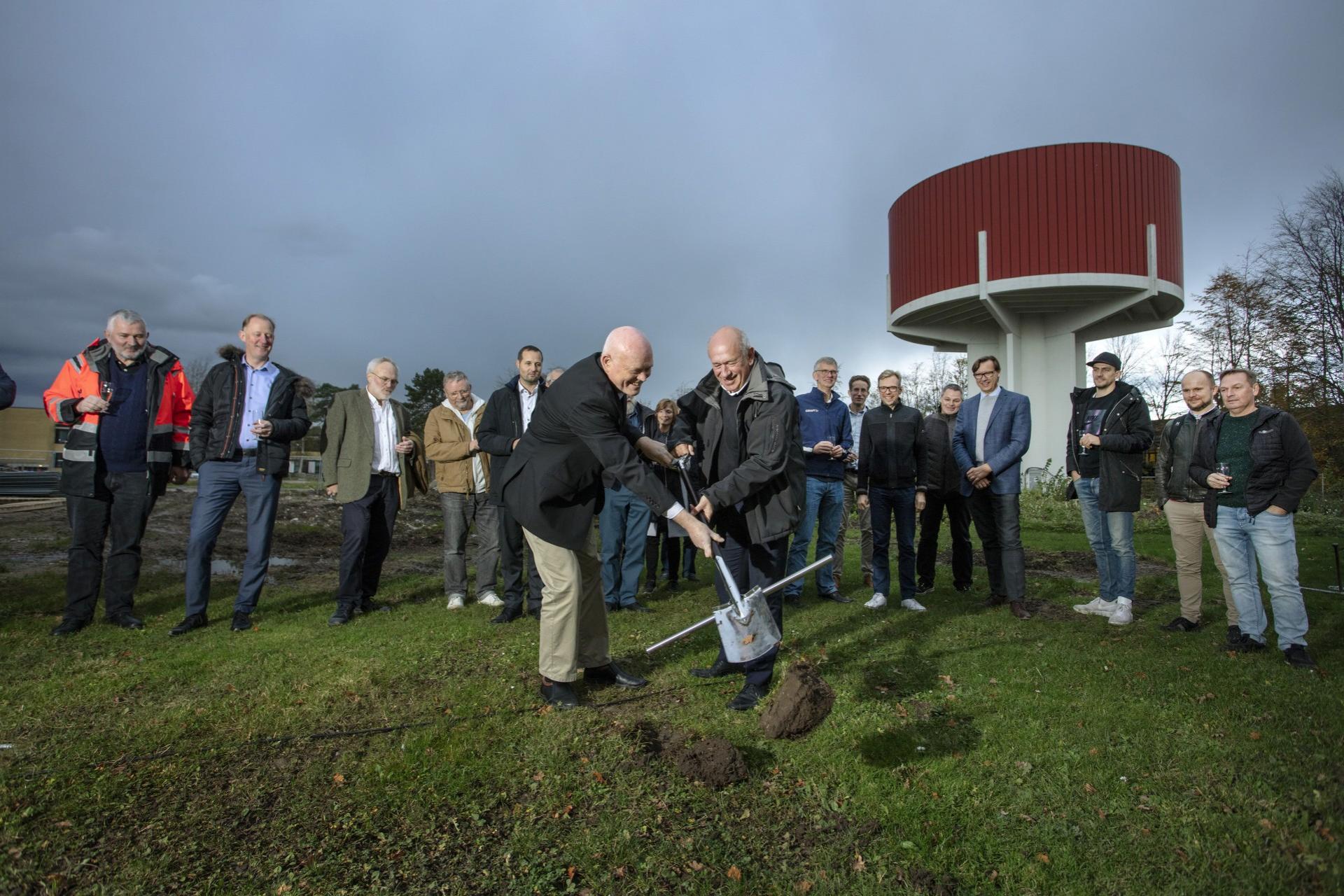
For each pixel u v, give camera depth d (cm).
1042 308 1931
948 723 337
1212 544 479
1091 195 1703
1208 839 237
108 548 771
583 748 307
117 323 490
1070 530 1254
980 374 586
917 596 647
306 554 848
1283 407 2152
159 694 363
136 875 219
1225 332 2497
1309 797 256
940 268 1873
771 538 368
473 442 589
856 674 407
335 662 419
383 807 260
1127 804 261
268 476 508
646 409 666
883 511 595
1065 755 299
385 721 335
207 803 261
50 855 228
